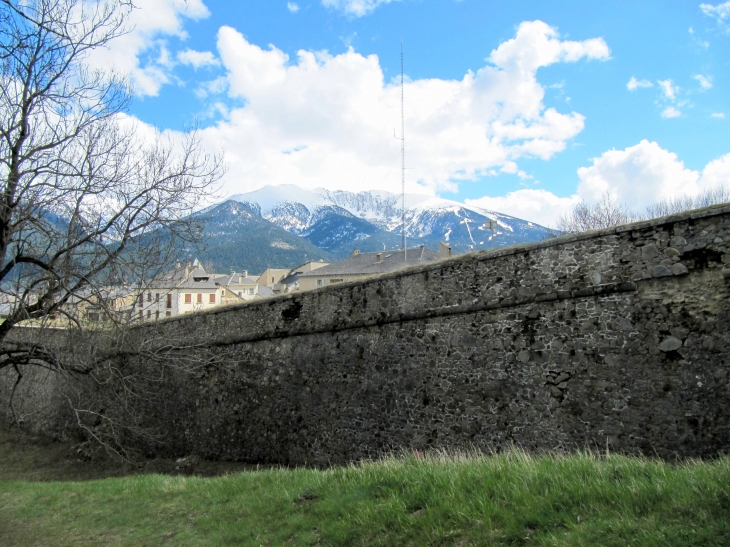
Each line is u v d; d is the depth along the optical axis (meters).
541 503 5.79
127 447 19.67
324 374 15.43
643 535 4.75
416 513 6.54
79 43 10.33
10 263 10.51
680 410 9.57
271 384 16.78
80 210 10.81
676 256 9.93
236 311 18.41
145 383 20.38
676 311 9.84
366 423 14.10
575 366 10.90
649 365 10.02
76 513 10.55
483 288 12.52
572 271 11.19
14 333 15.70
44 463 20.92
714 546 4.42
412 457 8.92
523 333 11.72
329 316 15.63
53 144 10.53
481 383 12.18
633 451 9.94
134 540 8.47
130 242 11.88
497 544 5.37
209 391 18.66
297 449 15.57
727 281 9.34
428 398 13.02
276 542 6.97
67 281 10.79
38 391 25.67
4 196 9.63
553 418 11.01
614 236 10.72
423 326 13.47
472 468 7.31
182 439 19.08
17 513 11.27
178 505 9.67
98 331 13.72
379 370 14.15
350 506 7.23
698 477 5.59
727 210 9.40
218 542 7.59
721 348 9.27
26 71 10.21
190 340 19.77
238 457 17.17
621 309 10.48
